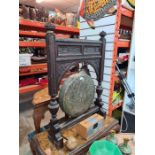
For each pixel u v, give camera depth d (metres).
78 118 1.04
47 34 0.73
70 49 0.84
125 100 1.59
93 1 1.38
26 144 1.53
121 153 0.88
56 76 0.81
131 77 1.47
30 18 2.06
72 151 0.87
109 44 1.32
